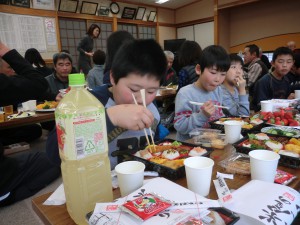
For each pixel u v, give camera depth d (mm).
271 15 6621
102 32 6586
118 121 706
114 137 984
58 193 683
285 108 1627
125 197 547
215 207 501
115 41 1458
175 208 494
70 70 3219
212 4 7461
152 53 783
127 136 1021
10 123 2059
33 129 3369
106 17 6598
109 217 477
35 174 2016
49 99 2756
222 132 1242
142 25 7559
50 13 5512
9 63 1680
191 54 2939
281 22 6473
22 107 2566
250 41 7145
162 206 487
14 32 5043
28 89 1643
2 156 1864
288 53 2357
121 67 799
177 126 1484
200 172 618
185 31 8352
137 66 771
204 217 476
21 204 1877
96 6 6285
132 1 7137
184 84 2943
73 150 527
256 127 1235
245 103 1858
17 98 1631
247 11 7066
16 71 1699
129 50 796
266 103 1619
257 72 3789
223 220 472
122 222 459
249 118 1464
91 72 3512
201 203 509
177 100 1612
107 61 1506
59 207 621
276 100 1917
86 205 560
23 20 5137
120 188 634
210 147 959
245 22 7168
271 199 556
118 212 489
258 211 515
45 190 2043
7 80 1561
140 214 463
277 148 914
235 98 1973
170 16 8328
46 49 5527
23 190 1919
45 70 3656
